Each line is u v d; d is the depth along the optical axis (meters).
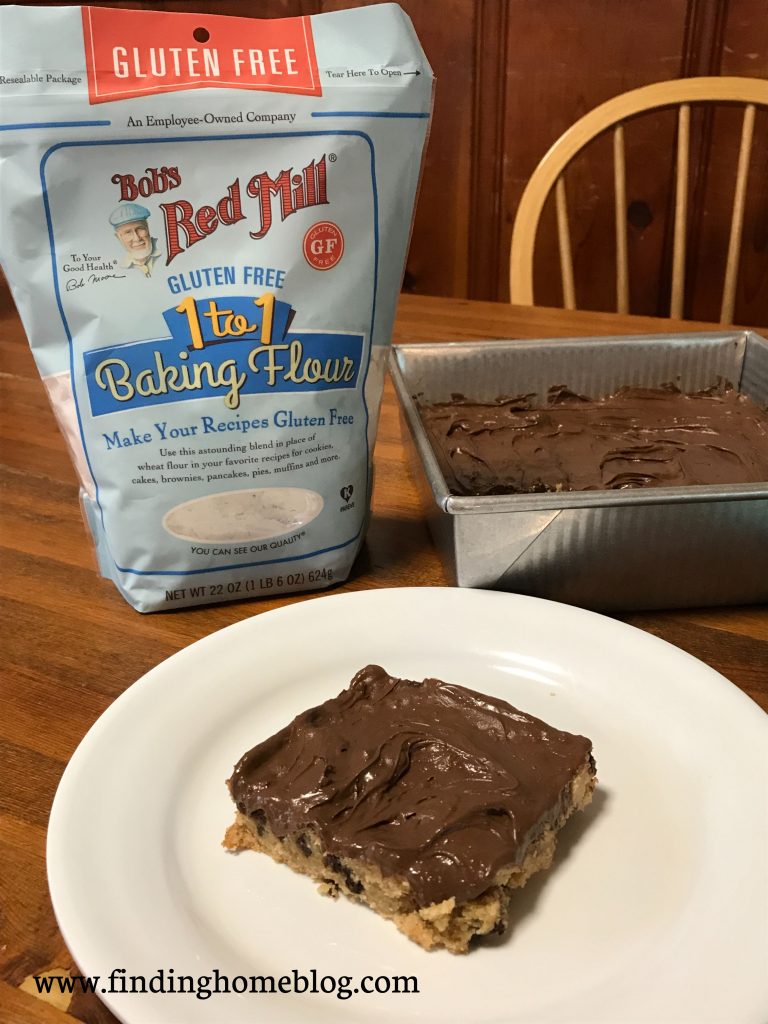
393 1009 0.22
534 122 0.91
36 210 0.30
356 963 0.23
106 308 0.32
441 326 0.64
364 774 0.26
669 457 0.46
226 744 0.30
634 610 0.37
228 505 0.35
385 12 0.32
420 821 0.25
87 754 0.27
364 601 0.35
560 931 0.23
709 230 0.91
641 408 0.52
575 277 0.97
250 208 0.32
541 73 0.88
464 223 0.98
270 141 0.31
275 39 0.31
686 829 0.26
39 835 0.26
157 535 0.35
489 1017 0.21
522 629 0.34
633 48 0.84
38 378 0.59
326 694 0.32
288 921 0.24
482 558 0.35
